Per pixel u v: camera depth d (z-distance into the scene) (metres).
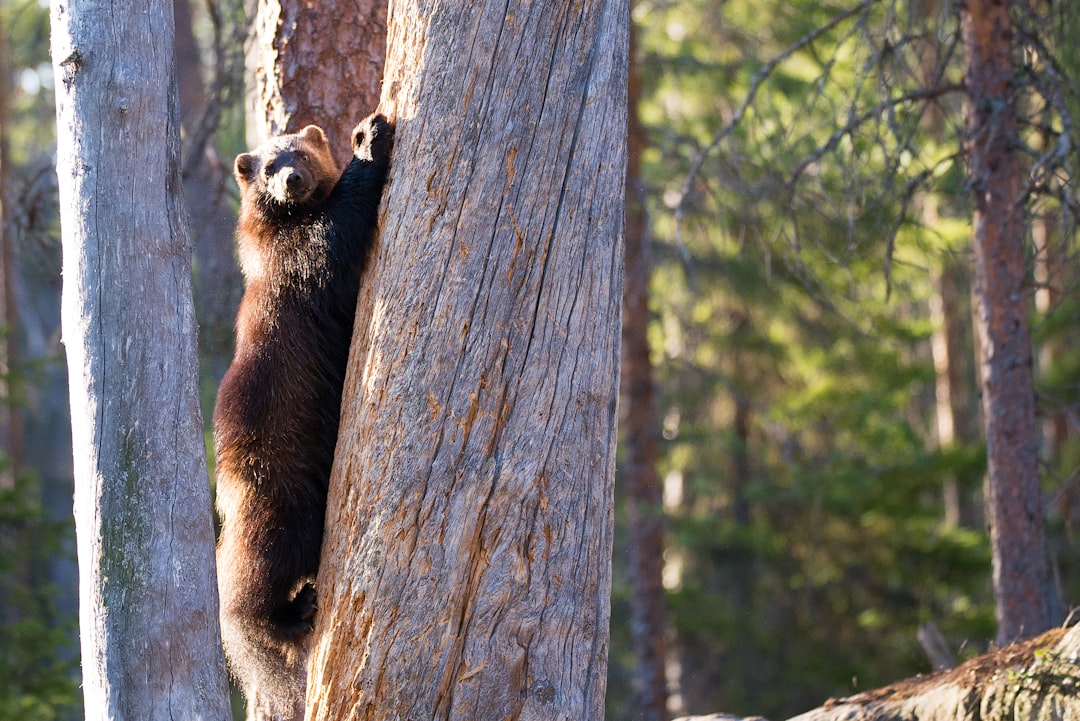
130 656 7.12
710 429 32.84
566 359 7.15
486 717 6.86
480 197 7.12
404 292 7.20
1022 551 14.70
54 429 47.91
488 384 7.04
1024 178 15.22
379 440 7.15
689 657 32.69
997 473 14.90
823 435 32.66
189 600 7.32
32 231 18.12
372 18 11.64
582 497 7.21
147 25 7.54
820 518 30.78
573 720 7.01
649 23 25.06
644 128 21.66
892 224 16.09
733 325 32.09
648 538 24.80
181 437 7.45
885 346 29.72
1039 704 9.06
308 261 8.85
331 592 7.33
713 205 23.31
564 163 7.20
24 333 31.36
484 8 7.21
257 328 9.30
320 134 10.48
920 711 9.95
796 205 18.02
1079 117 17.03
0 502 20.47
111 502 7.24
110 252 7.34
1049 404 16.94
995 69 14.86
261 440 9.12
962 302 36.38
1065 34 15.99
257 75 12.21
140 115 7.45
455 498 6.98
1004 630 14.76
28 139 37.03
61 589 21.81
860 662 30.72
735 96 26.11
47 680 19.50
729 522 32.47
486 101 7.17
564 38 7.24
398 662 6.92
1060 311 27.48
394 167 7.59
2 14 30.75
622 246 7.54
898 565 29.88
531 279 7.11
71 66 7.41
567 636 7.08
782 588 33.00
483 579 6.95
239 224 10.14
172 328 7.48
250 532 9.04
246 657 9.11
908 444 29.33
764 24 24.88
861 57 19.67
